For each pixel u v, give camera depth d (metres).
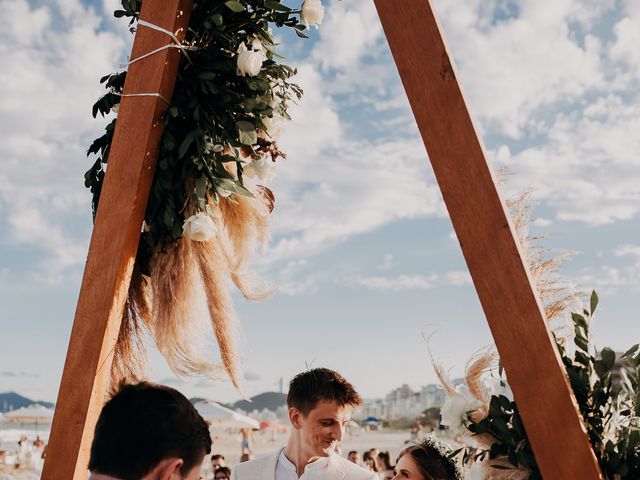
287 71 2.08
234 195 2.06
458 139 1.47
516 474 1.63
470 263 1.45
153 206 1.87
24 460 16.56
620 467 1.46
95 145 1.95
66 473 1.62
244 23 2.02
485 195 1.45
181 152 1.83
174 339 1.90
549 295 1.73
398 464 2.16
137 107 1.77
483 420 1.68
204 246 1.97
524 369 1.40
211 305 1.96
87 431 1.64
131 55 1.79
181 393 1.26
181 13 1.83
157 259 1.92
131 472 1.14
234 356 1.96
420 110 1.50
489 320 1.43
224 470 7.61
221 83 1.99
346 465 2.18
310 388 2.17
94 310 1.68
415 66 1.51
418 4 1.52
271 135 2.08
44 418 30.64
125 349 1.89
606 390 1.58
